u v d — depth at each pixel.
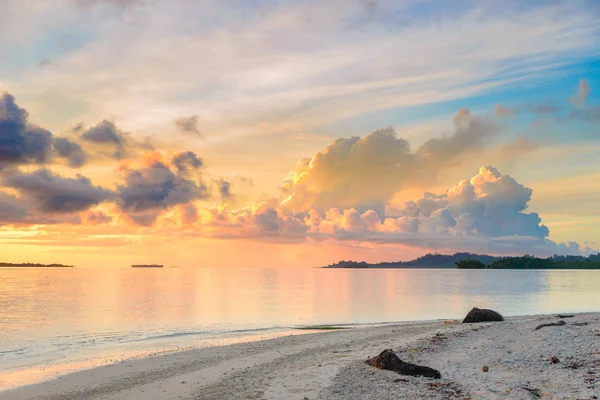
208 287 130.88
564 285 136.75
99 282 165.62
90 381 20.28
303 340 30.84
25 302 74.44
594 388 13.27
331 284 155.00
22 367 24.78
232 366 22.23
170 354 26.86
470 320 37.44
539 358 17.98
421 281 181.38
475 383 15.02
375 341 27.81
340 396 14.61
